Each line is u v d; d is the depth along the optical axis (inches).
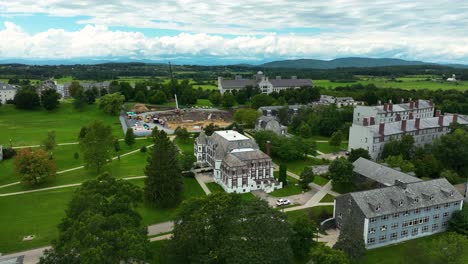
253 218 2768.2
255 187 5054.1
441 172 5201.8
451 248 2928.2
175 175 4562.0
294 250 3257.9
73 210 2920.8
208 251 2768.2
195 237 2765.7
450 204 3998.5
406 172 4881.9
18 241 3582.7
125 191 3179.1
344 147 7239.2
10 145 6929.1
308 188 5093.5
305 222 3348.9
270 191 4982.8
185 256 2847.0
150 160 4539.9
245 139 5605.3
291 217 4146.2
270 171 5260.8
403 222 3767.2
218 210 2950.3
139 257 2315.5
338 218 3951.8
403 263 3218.5
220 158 5221.5
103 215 2822.3
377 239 3668.8
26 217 4124.0
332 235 3814.0
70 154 6584.6
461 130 5994.1
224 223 2903.5
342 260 2640.3
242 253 2554.1
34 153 5187.0
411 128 6491.1
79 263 2193.7
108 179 3294.8
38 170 5014.8
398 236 3779.5
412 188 3924.7
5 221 4020.7
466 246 2930.6
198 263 2677.2
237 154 5152.6
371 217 3560.5
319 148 7160.4
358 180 4972.9
